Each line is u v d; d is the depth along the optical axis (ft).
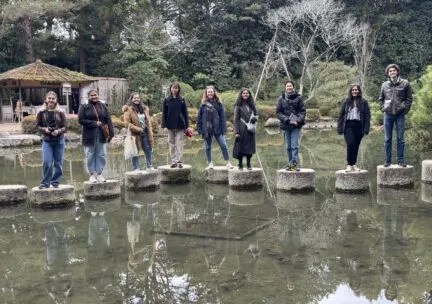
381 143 54.75
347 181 25.81
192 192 27.45
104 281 13.80
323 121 94.58
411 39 117.29
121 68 95.55
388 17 115.34
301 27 111.96
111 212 22.56
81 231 19.20
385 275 13.69
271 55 105.40
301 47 104.06
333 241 16.93
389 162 27.17
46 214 22.34
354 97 25.80
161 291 12.95
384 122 26.84
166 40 101.65
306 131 77.25
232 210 22.35
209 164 30.71
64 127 24.18
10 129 65.41
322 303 11.96
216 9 114.62
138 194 27.14
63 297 12.71
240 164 28.32
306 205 23.07
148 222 20.40
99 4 100.42
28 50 95.30
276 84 106.63
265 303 12.00
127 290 13.11
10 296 12.83
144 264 15.12
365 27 105.29
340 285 13.07
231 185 28.12
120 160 43.16
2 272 14.66
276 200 24.49
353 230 18.30
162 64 91.81
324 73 99.04
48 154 23.91
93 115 25.57
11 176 33.42
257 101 99.76
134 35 96.84
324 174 32.78
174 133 30.94
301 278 13.58
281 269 14.32
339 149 48.93
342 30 102.99
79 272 14.56
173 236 18.15
